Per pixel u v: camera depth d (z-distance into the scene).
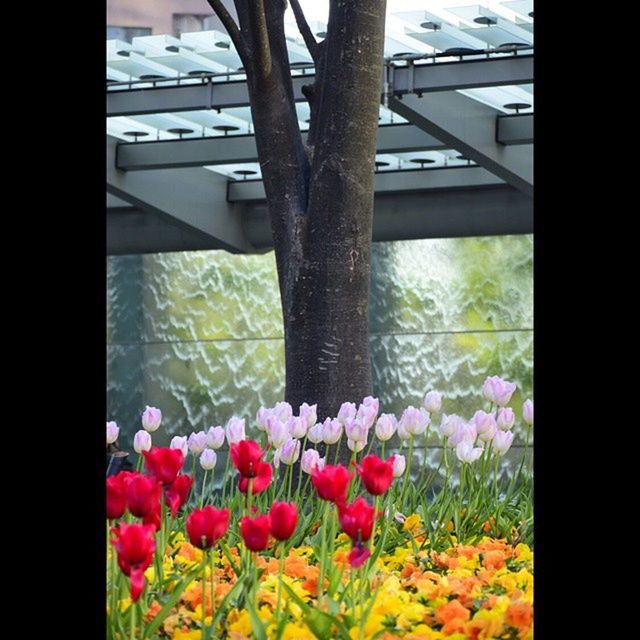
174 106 11.27
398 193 15.59
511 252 16.14
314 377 5.61
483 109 11.97
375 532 4.41
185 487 3.25
